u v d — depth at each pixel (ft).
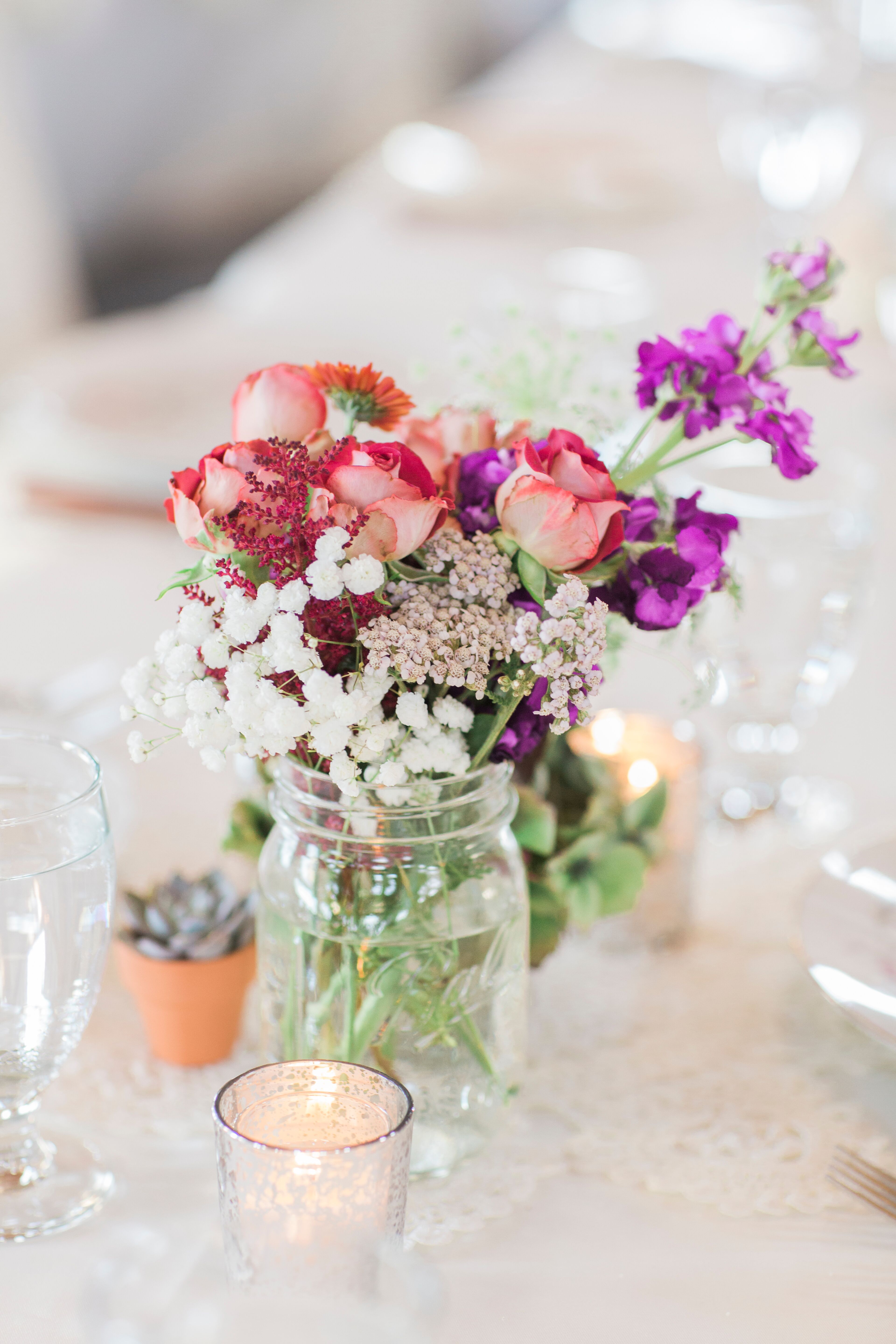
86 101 15.11
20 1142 2.15
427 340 5.50
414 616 1.74
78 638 3.81
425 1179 2.14
